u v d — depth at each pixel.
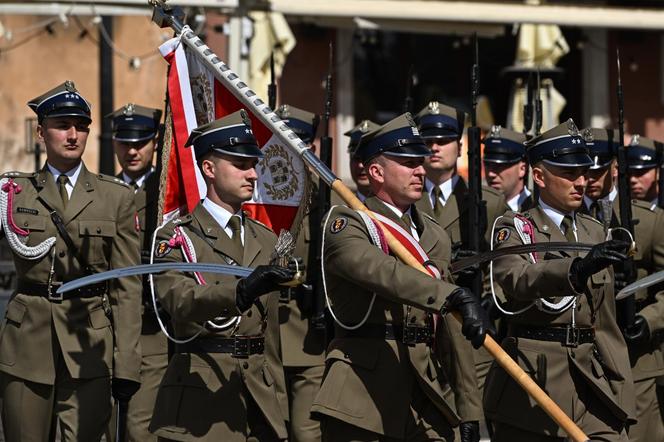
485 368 21.20
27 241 17.66
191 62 17.75
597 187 21.16
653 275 17.06
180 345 15.73
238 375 15.60
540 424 16.56
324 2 33.31
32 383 17.64
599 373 16.84
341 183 15.75
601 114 43.66
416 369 15.51
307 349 20.95
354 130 23.23
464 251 20.94
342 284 15.62
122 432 18.11
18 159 39.69
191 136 15.96
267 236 16.14
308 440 20.95
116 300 17.88
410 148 15.76
